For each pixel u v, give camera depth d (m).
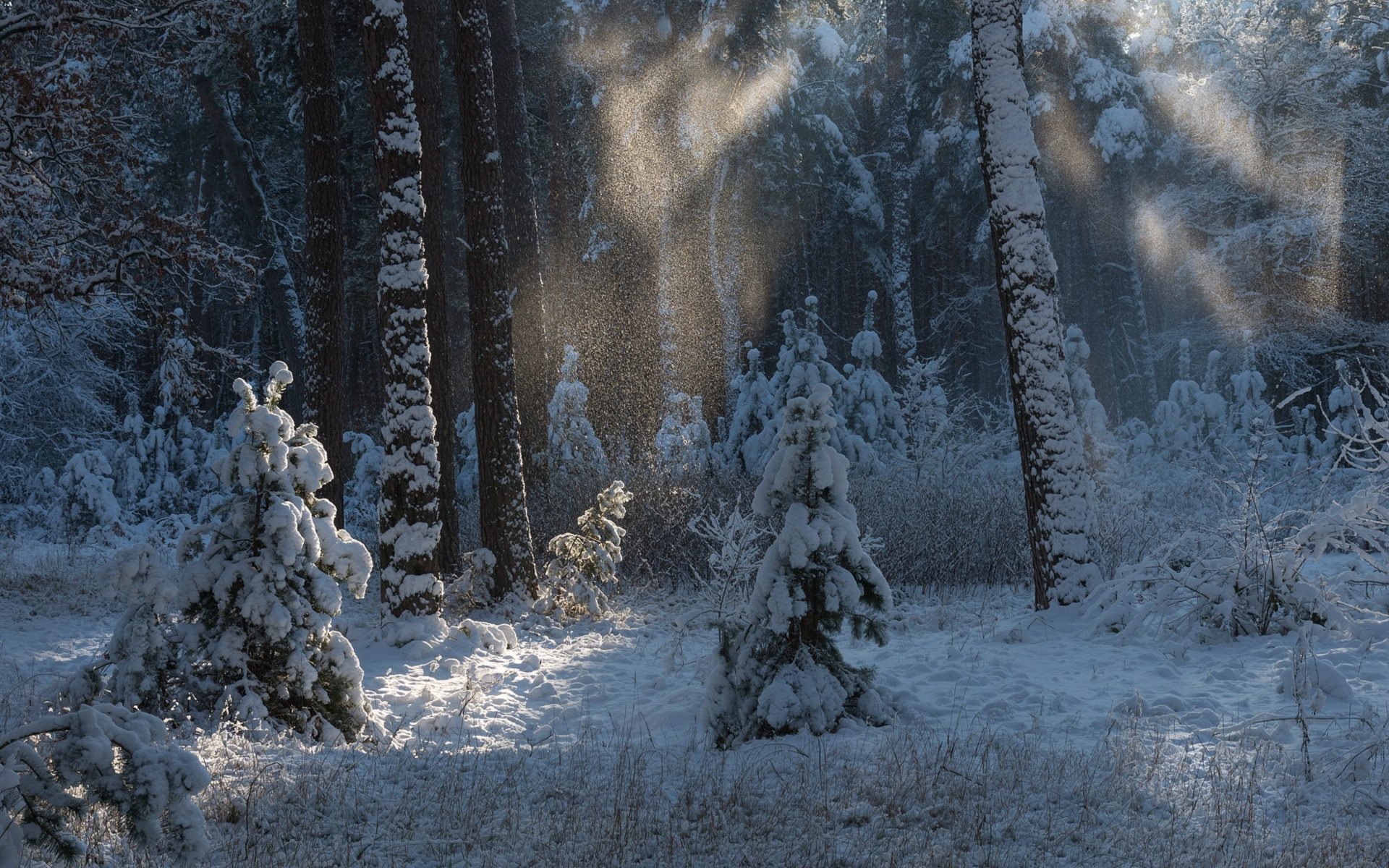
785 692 6.69
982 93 11.56
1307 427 21.66
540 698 8.53
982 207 35.78
